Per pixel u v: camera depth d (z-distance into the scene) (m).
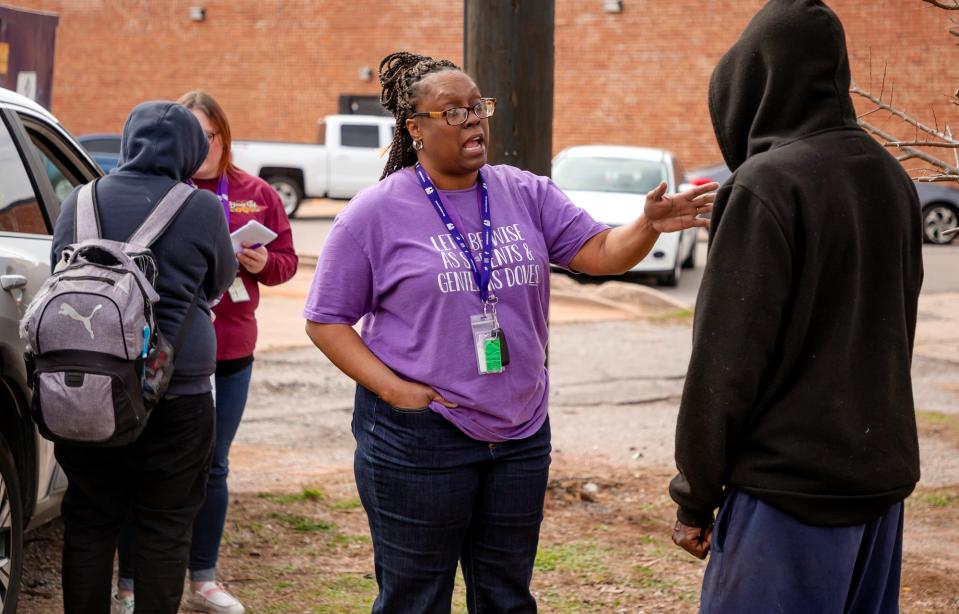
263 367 9.19
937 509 5.61
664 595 4.39
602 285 13.76
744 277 2.44
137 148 3.44
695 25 25.41
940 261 17.86
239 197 4.18
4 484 3.58
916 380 9.53
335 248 2.92
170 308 3.34
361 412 3.02
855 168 2.53
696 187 2.86
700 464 2.52
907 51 14.05
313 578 4.53
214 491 4.12
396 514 2.96
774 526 2.52
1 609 3.60
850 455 2.48
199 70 29.48
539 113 4.91
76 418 3.06
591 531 5.17
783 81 2.59
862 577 2.66
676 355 10.50
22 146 4.21
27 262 3.90
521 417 2.94
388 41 28.00
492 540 3.04
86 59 30.27
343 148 23.84
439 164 2.92
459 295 2.85
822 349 2.48
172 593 3.45
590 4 26.17
